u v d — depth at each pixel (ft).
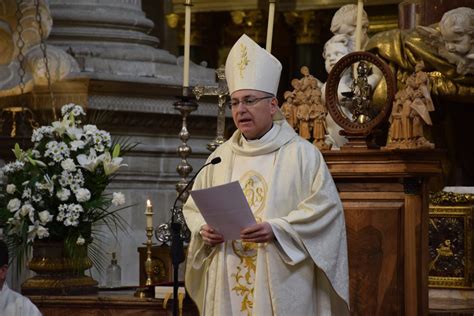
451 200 32.22
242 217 22.62
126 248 39.52
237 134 24.38
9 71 39.06
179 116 41.04
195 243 23.88
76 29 41.83
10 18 39.14
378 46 36.68
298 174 23.35
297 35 55.11
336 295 23.40
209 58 56.95
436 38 35.55
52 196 28.04
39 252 28.22
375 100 35.35
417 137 26.27
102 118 39.34
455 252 32.07
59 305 27.04
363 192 26.43
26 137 37.47
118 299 26.40
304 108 27.53
